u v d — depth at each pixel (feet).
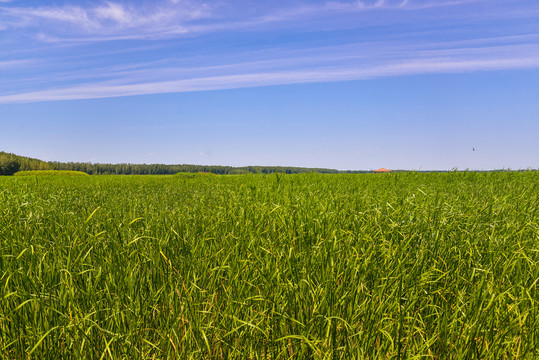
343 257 8.88
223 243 10.37
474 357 5.90
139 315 6.87
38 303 6.73
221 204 16.76
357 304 7.06
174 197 23.41
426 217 11.66
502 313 6.76
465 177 36.37
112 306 6.84
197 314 6.86
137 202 18.40
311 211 12.81
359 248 9.20
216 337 6.60
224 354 6.55
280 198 17.52
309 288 7.41
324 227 10.85
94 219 13.21
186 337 6.30
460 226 11.43
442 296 7.34
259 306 7.11
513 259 8.64
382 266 8.51
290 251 8.42
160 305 7.65
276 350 6.34
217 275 7.97
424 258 9.15
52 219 13.33
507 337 6.40
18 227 11.84
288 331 6.82
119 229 11.18
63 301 6.73
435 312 7.34
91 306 7.04
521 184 26.76
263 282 7.93
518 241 9.92
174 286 7.81
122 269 8.10
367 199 16.28
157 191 29.30
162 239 9.91
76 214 14.92
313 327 6.51
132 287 7.39
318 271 8.27
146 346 6.32
